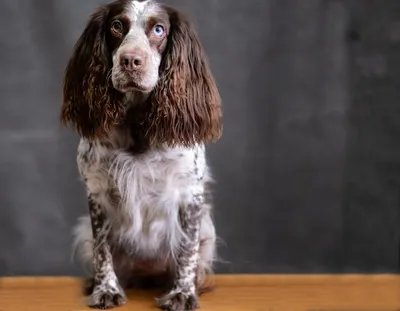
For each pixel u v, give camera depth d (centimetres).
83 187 338
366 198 343
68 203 339
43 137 334
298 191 342
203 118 245
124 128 243
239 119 337
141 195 247
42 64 328
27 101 330
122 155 242
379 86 335
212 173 339
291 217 344
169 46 240
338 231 346
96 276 255
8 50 326
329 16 331
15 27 324
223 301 266
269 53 333
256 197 342
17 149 334
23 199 337
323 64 334
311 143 339
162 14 239
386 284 298
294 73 334
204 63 248
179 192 249
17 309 256
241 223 344
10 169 334
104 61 240
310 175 341
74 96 245
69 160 337
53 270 341
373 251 347
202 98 246
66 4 324
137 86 226
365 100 336
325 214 344
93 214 253
